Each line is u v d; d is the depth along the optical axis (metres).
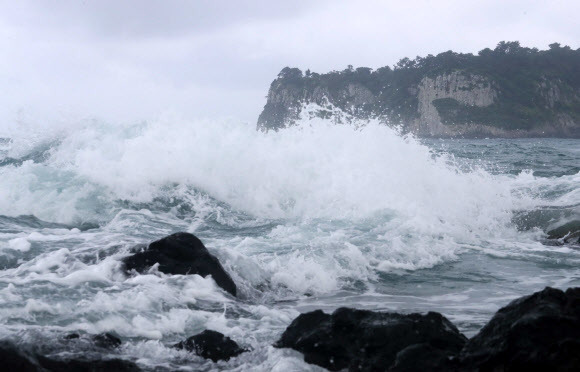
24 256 9.22
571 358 4.40
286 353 5.58
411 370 4.82
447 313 7.66
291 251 10.36
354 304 8.24
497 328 4.84
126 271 8.09
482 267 10.35
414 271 10.08
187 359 5.58
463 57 168.50
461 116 151.38
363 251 10.70
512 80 167.00
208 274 8.20
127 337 6.16
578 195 15.04
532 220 13.62
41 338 5.43
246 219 14.20
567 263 10.60
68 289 7.12
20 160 17.08
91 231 11.87
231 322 6.91
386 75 161.62
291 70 160.38
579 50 185.12
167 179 14.99
